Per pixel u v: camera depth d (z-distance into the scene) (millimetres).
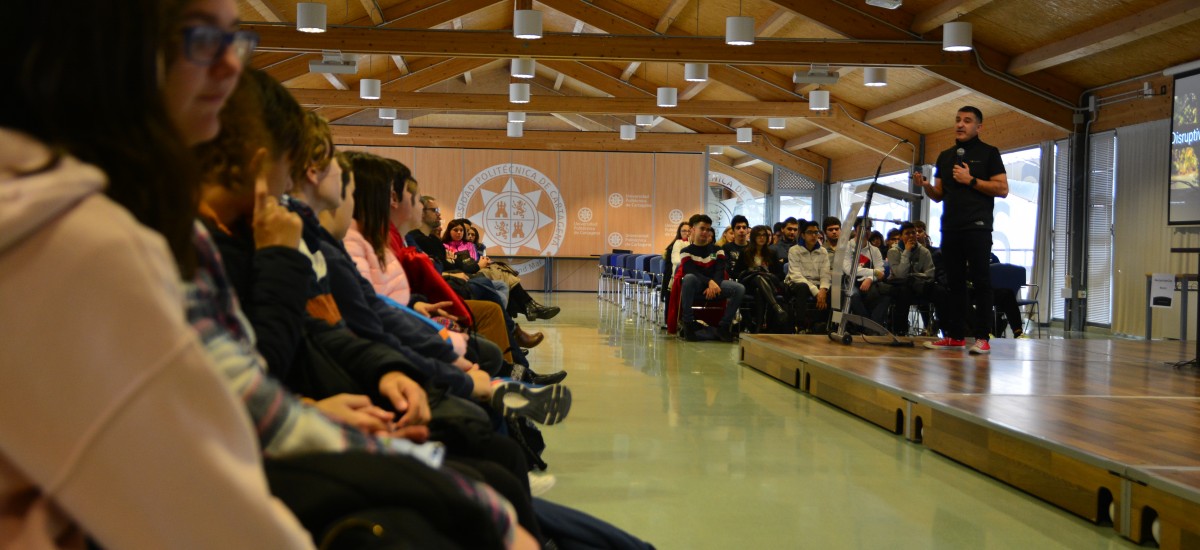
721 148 19188
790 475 3115
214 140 1177
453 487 781
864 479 3072
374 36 10992
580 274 18469
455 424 1413
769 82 15000
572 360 6492
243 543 520
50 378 476
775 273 8758
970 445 3270
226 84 657
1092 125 10961
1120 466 2434
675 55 10836
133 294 490
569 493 2830
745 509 2676
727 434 3842
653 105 15531
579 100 15695
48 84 516
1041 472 2822
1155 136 9852
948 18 10039
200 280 732
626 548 1433
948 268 5695
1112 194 10617
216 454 513
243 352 782
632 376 5680
